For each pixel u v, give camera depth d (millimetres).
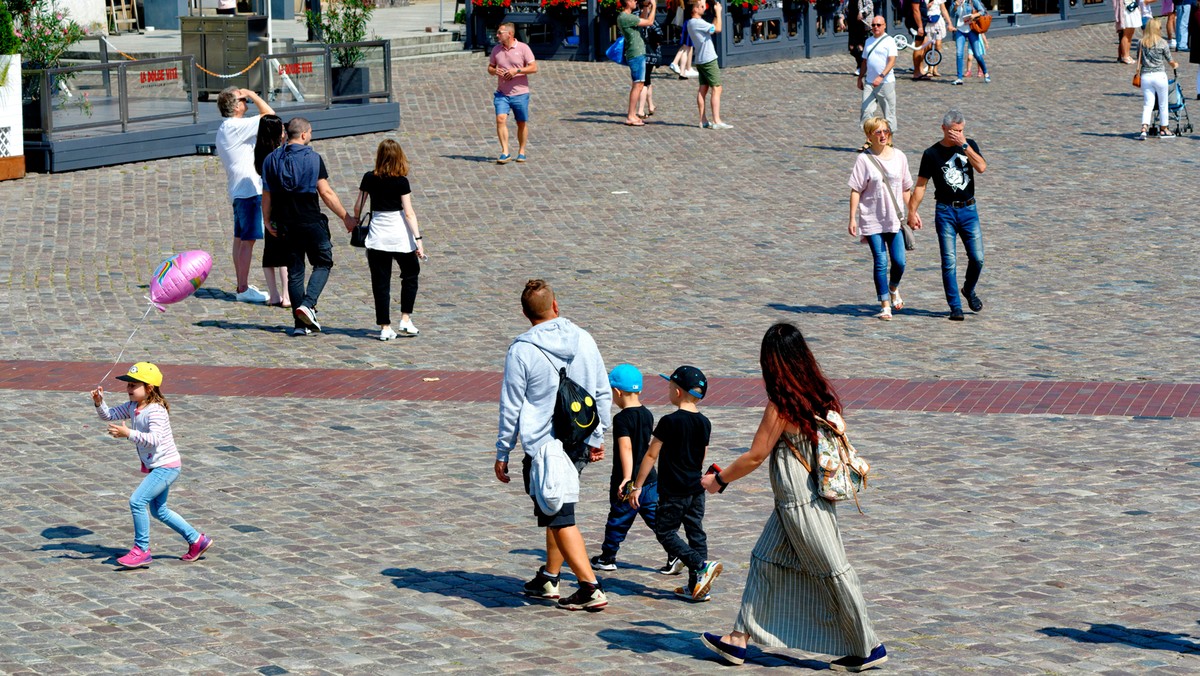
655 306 43781
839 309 43281
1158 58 68438
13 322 41844
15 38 59781
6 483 29125
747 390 35250
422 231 53906
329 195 40250
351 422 33344
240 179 44562
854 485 19938
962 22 85125
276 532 26344
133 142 63656
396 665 20078
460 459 30781
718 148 68312
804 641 19734
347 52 71688
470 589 23500
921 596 22500
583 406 22172
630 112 73500
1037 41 104125
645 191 60094
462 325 42281
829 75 88688
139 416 24375
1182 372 36000
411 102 80125
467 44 96812
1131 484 27938
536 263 49406
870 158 41406
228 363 38375
